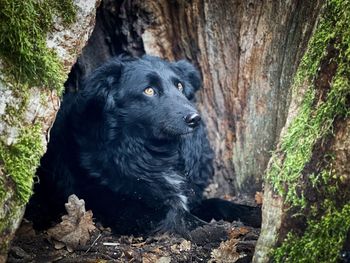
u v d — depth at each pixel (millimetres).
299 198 4176
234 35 7109
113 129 6695
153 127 6582
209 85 7609
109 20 8242
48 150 7039
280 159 4438
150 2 7684
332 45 4312
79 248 5402
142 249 5434
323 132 4184
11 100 4230
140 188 6695
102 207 6660
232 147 7473
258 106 6949
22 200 4113
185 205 6770
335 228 4043
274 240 4254
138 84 6629
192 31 7523
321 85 4348
